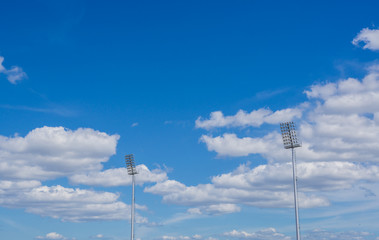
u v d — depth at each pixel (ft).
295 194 333.83
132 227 417.69
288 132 345.51
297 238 325.83
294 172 338.34
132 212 421.59
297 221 328.70
